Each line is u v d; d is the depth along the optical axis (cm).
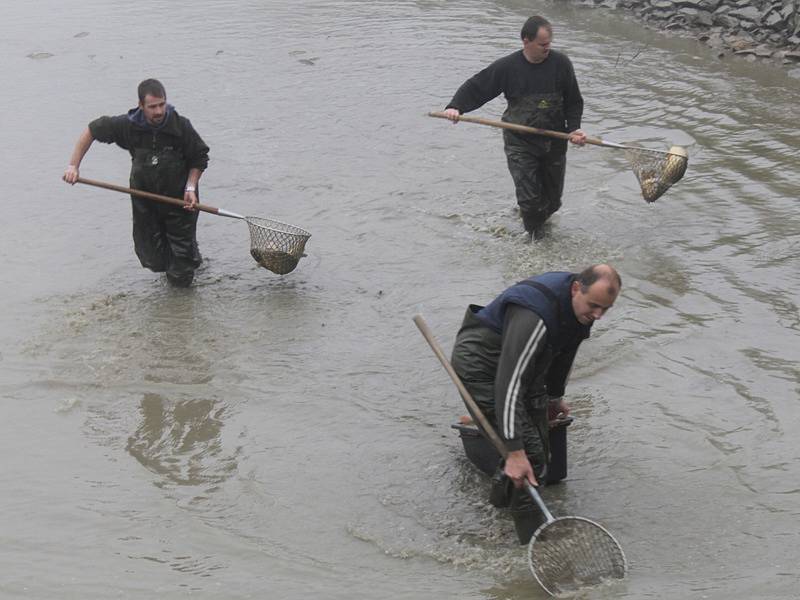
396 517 952
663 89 2181
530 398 914
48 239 1585
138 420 1120
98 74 2467
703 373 1163
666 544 900
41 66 2562
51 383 1189
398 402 1138
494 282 1402
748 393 1120
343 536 931
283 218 1639
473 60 2441
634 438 1054
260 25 2888
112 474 1030
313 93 2252
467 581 868
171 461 1048
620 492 973
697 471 996
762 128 1927
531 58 1442
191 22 2962
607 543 848
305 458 1044
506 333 862
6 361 1237
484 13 2927
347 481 1005
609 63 2384
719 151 1830
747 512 934
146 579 884
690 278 1384
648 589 843
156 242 1386
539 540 838
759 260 1422
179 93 2283
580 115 1481
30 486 1012
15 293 1409
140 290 1416
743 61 2344
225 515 964
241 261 1499
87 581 883
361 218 1630
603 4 2916
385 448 1055
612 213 1606
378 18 2916
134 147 1338
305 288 1409
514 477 859
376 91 2247
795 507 936
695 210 1598
